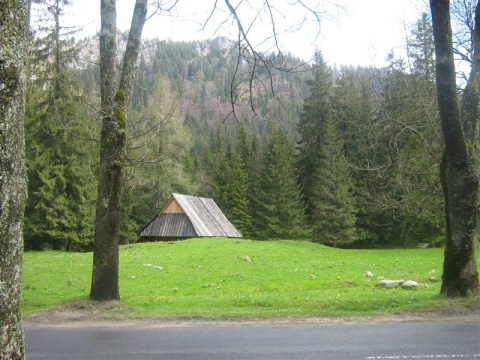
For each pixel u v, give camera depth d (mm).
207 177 66562
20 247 3170
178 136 46438
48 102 31078
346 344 8648
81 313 12109
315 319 11367
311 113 53188
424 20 20219
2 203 3051
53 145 38531
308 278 21109
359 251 39062
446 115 12656
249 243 36625
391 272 23547
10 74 3135
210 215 45500
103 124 13141
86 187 40250
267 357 7754
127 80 13102
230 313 12016
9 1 3160
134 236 51719
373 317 11469
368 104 26359
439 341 8773
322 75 51781
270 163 58531
